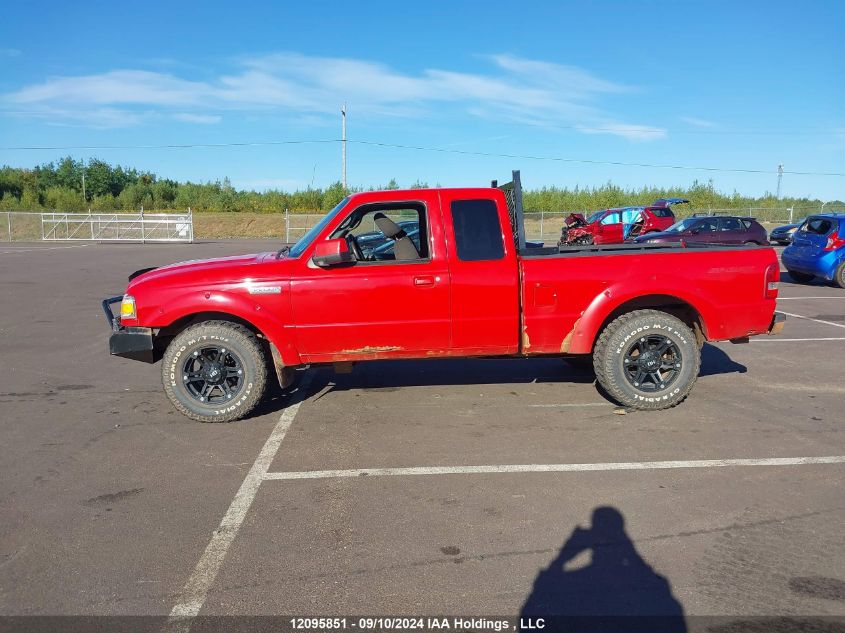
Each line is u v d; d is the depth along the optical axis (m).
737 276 5.61
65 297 13.59
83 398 6.32
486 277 5.39
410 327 5.41
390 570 3.19
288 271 5.35
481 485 4.17
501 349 5.55
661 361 5.61
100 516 3.80
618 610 2.85
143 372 7.39
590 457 4.62
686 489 4.07
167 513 3.83
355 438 5.09
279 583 3.09
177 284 5.37
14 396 6.39
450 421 5.47
